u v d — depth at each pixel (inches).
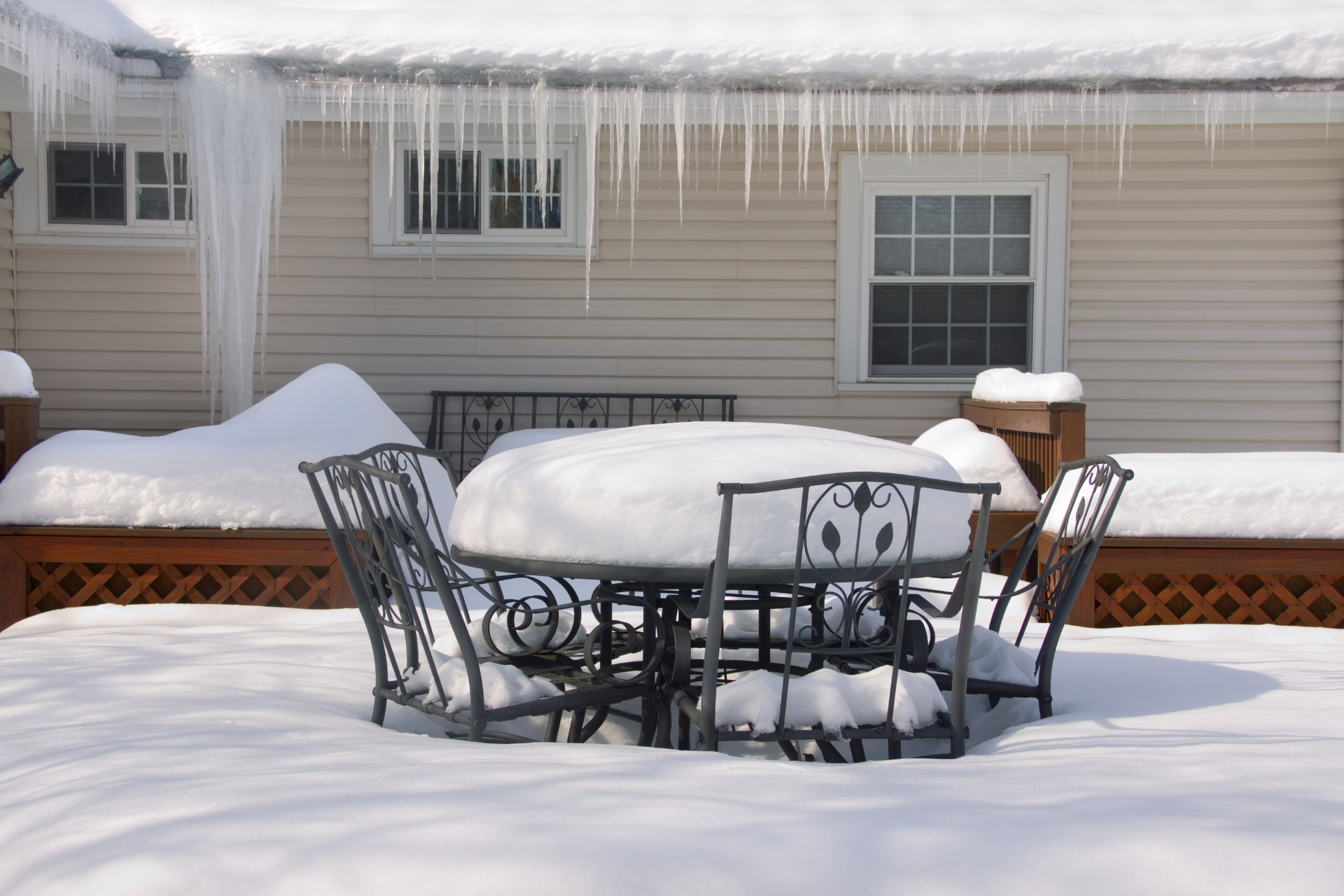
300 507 152.7
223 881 49.4
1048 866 50.3
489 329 267.6
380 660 89.7
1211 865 50.1
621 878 49.0
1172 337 265.4
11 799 63.5
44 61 169.2
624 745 94.7
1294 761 68.1
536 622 101.0
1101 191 264.2
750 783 62.5
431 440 264.7
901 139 264.5
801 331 268.7
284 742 74.6
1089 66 193.2
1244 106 204.5
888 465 84.7
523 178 265.9
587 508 80.0
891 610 97.0
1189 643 127.6
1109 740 76.6
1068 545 150.4
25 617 153.1
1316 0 203.2
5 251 255.6
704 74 194.2
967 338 270.4
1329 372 264.7
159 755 69.4
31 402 163.8
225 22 191.5
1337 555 148.6
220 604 152.9
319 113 216.2
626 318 268.2
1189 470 153.4
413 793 59.3
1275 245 263.6
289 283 264.7
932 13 202.5
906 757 85.7
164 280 261.9
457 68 193.9
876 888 48.9
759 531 77.7
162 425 263.1
